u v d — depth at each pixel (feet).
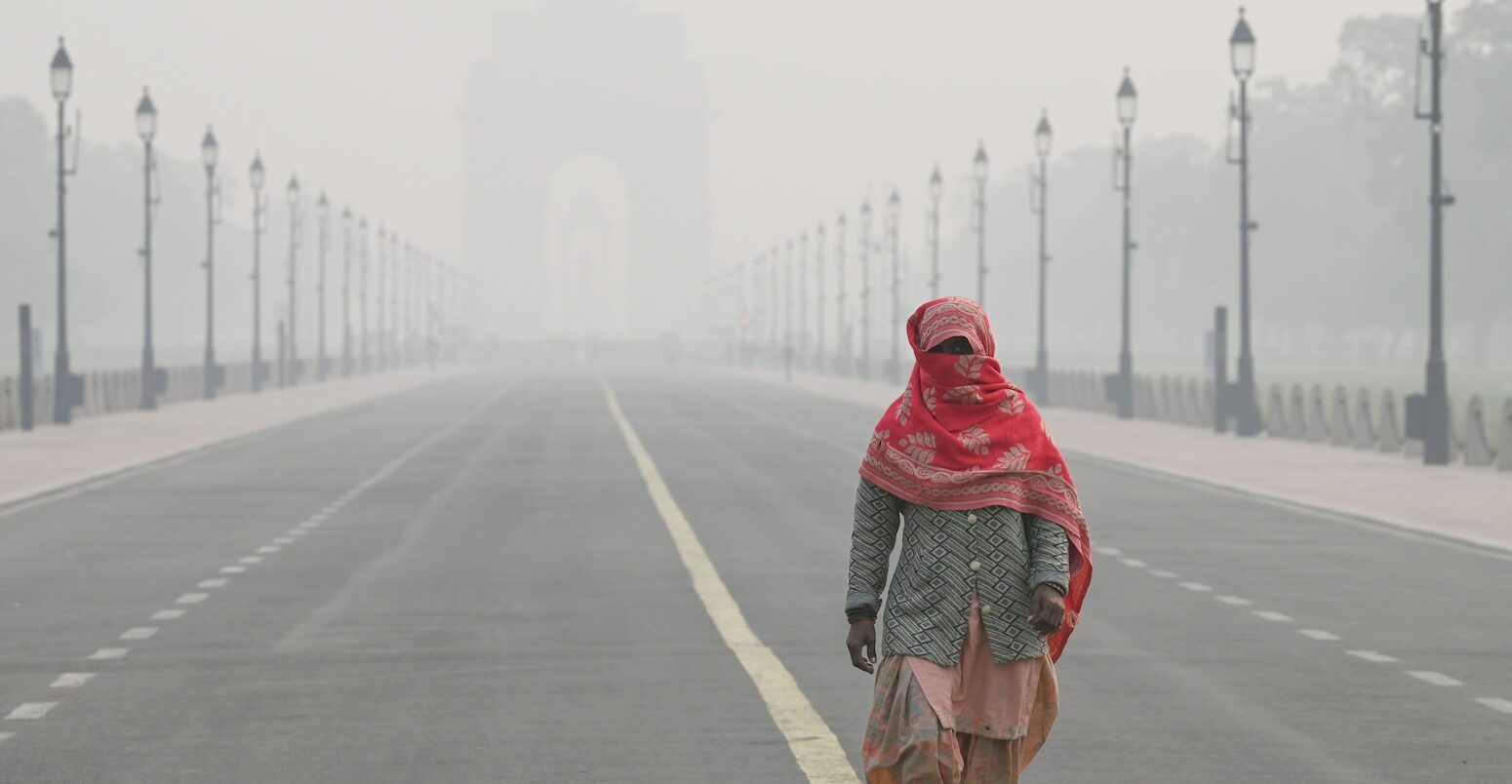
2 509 245.45
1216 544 205.57
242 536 211.20
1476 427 326.85
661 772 92.84
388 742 100.32
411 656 128.47
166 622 145.07
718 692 114.42
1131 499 265.54
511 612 150.00
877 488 67.67
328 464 334.44
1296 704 111.65
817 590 163.43
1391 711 109.60
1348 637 138.62
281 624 143.84
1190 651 131.54
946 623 65.77
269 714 108.27
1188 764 95.14
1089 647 133.39
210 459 347.56
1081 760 96.27
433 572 176.86
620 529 219.20
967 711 66.18
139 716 107.86
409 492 272.72
